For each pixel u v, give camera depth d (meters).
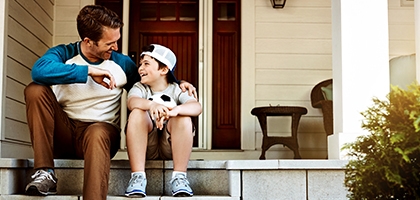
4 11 3.19
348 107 2.63
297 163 2.36
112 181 2.48
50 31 4.31
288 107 3.90
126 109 4.38
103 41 2.34
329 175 2.37
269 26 4.45
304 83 4.43
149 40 4.53
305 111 3.94
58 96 2.43
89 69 2.24
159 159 2.55
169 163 2.48
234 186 2.35
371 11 2.69
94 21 2.30
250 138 4.37
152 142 2.42
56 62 2.26
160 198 2.25
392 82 3.78
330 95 4.05
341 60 2.67
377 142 1.24
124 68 2.54
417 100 1.19
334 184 2.37
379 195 1.22
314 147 4.37
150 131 2.35
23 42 3.61
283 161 2.35
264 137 3.94
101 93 2.43
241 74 4.42
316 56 4.45
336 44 2.77
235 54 4.51
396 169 1.17
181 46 4.51
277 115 3.99
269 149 4.35
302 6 4.47
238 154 4.35
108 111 2.47
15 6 3.42
